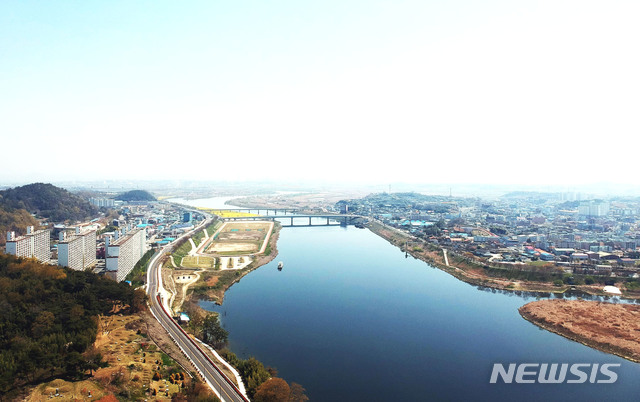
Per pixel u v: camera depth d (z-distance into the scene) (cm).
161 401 19012
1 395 18200
